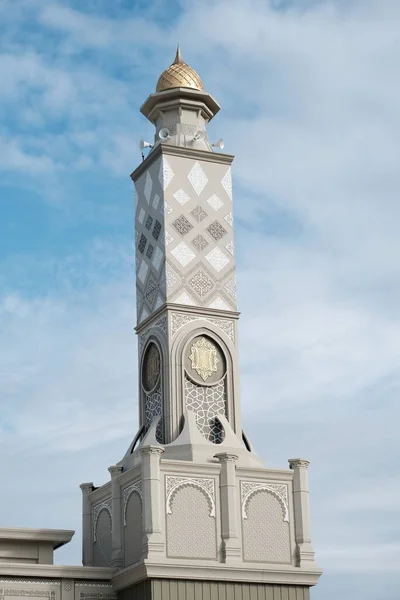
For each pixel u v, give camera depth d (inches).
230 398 1341.0
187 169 1405.0
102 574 1237.7
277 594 1227.2
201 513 1216.2
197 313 1357.0
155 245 1389.0
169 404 1307.8
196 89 1450.5
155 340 1358.3
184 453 1259.2
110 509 1304.1
